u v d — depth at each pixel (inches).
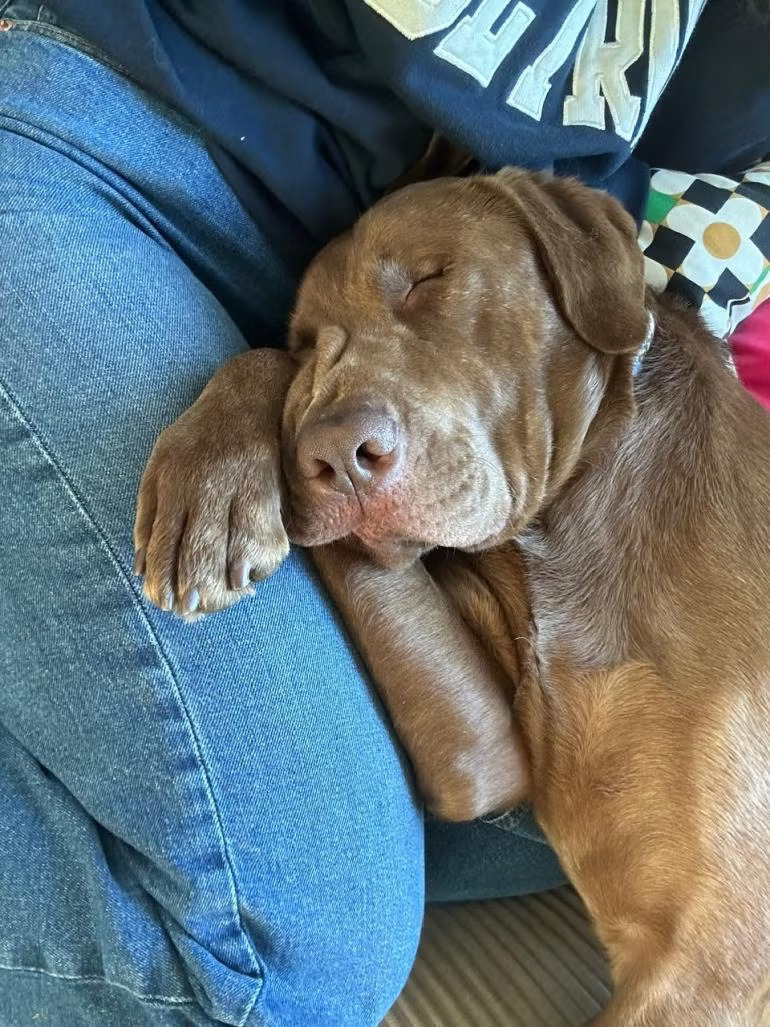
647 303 24.5
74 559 17.8
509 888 27.5
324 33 22.3
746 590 21.9
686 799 21.3
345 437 18.6
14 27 20.6
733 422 23.5
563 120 23.5
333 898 19.5
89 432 17.9
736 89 29.0
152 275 19.6
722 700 21.3
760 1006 21.2
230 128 21.4
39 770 20.0
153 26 20.3
